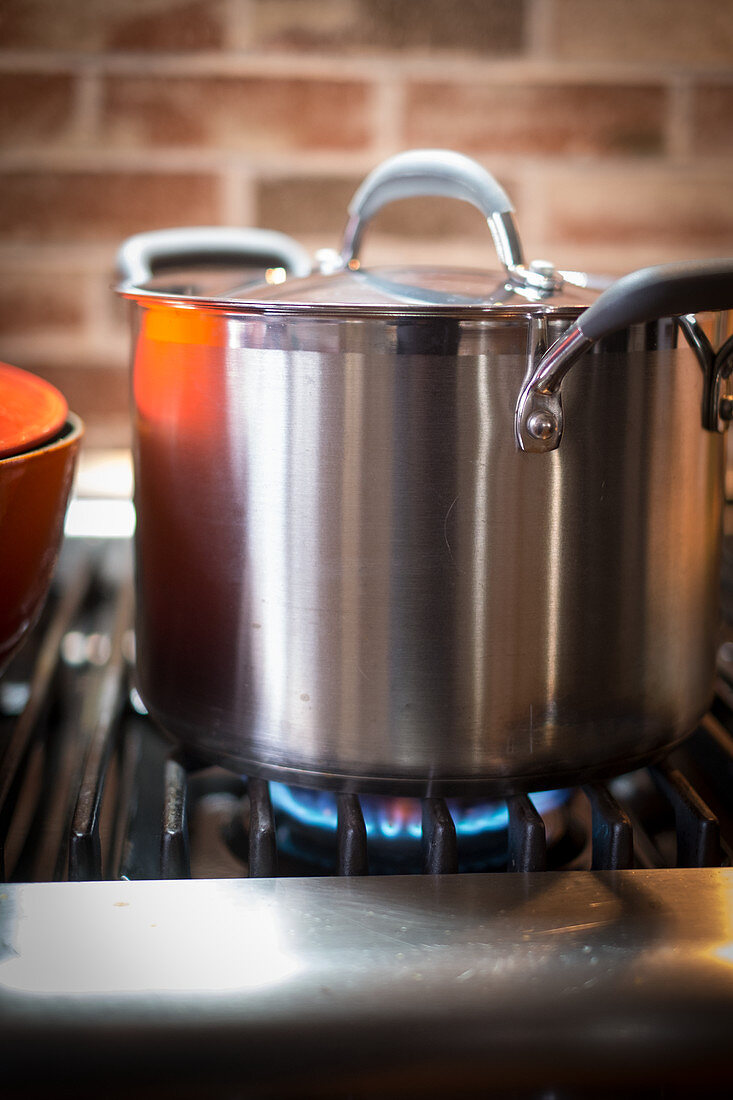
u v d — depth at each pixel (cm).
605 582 45
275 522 44
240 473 45
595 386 43
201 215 104
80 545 86
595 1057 35
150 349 48
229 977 36
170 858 45
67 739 64
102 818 59
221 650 47
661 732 48
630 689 47
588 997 36
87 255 104
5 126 101
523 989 36
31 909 40
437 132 104
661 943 38
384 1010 35
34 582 51
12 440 46
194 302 44
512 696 45
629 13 102
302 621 45
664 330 44
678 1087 35
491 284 48
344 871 44
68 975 36
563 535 44
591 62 103
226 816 60
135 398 50
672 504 46
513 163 105
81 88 101
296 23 101
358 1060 35
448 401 42
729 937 39
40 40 100
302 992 36
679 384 45
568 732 46
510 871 47
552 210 106
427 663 44
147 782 59
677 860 48
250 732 47
